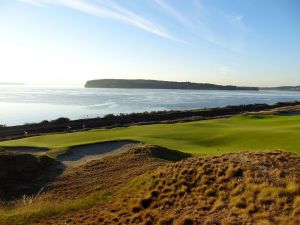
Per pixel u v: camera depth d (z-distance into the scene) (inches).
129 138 1605.6
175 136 1712.6
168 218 572.7
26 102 7396.7
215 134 1717.5
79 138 1754.4
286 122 2170.3
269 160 680.4
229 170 665.0
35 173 1170.6
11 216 735.7
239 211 534.9
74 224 655.1
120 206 698.2
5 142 1760.6
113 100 7869.1
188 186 676.7
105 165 1192.8
